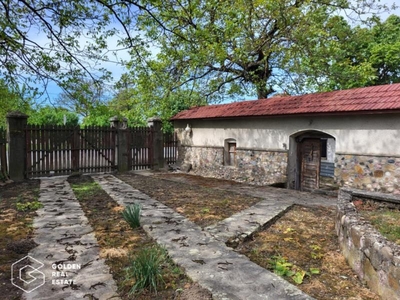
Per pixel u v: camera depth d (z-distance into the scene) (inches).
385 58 630.5
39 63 221.5
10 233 165.9
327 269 131.0
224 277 115.6
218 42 418.6
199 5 376.8
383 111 256.2
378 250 107.2
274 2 439.8
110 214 210.2
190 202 250.7
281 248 153.3
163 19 290.5
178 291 106.8
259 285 109.7
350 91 312.7
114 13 211.3
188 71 461.1
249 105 406.3
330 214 220.4
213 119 439.5
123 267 126.3
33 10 199.8
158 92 492.1
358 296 107.9
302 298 101.0
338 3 504.1
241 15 449.4
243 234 167.8
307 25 463.2
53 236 162.1
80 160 418.3
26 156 369.1
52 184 335.0
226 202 251.1
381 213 175.0
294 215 218.2
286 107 346.0
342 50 543.8
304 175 356.2
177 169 504.4
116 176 411.2
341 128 299.4
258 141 384.8
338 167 301.6
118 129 453.1
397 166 259.3
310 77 528.7
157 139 498.3
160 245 148.4
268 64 568.4
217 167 442.3
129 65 261.9
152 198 266.4
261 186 347.6
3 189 302.5
